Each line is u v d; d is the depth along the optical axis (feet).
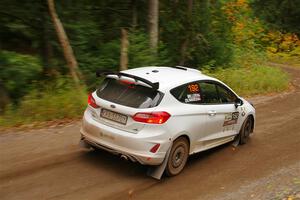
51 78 39.14
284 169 25.14
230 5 81.87
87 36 46.06
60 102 33.19
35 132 28.25
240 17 89.45
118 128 20.99
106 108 21.43
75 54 43.52
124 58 43.73
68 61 38.55
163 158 21.04
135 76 21.31
